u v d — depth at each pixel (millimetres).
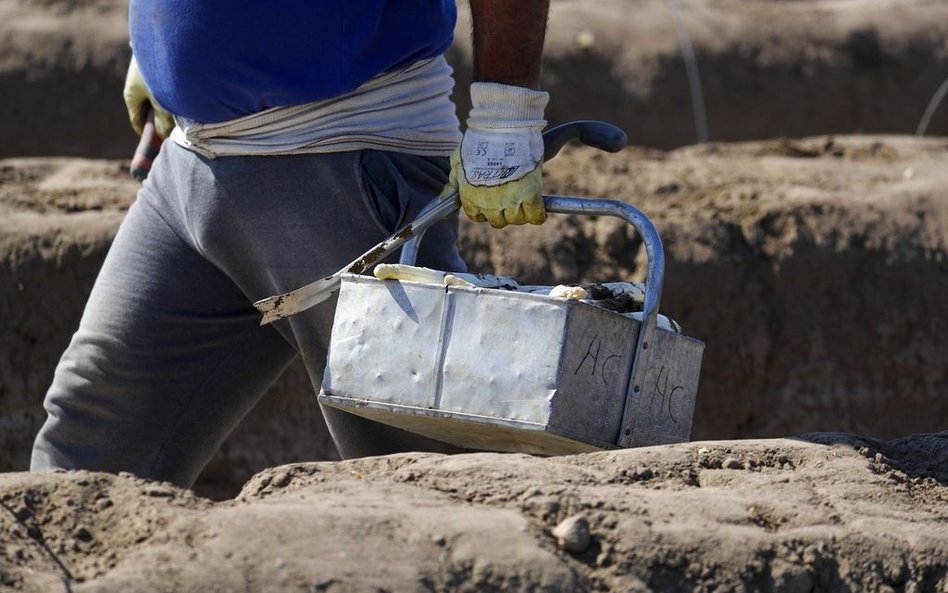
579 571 4867
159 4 6727
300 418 12789
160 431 7438
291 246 6867
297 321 6949
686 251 13508
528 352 5480
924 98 27047
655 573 4918
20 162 15414
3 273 12750
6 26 24156
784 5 27922
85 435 7410
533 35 6215
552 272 13102
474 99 6309
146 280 7246
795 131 26344
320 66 6578
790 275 13727
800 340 13633
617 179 14852
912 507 5625
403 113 6879
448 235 6934
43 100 23703
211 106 6770
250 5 6480
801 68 26562
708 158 16156
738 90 26078
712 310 13438
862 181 15188
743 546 5035
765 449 6004
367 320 5805
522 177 6188
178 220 7188
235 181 6848
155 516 5031
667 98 25578
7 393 12758
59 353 12773
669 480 5625
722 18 26828
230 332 7402
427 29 6805
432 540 4812
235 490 12820
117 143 23891
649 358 5816
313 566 4645
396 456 5738
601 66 25516
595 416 5664
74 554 4930
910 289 13961
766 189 14594
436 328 5656
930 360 13883
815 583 5062
